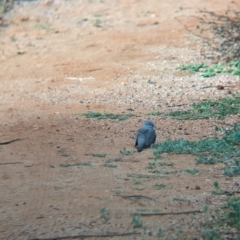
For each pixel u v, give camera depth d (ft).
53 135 72.02
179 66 106.73
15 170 58.70
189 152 62.49
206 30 122.21
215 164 58.80
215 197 49.93
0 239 43.14
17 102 91.81
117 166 58.54
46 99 92.94
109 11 139.03
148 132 64.23
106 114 81.35
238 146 64.49
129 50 116.67
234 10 131.03
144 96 92.02
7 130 75.46
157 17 133.18
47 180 55.11
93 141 68.64
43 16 138.82
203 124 74.74
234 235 43.24
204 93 91.61
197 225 44.70
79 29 130.21
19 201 50.06
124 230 43.91
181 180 54.03
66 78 104.22
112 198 49.83
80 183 53.83
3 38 128.06
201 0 140.26
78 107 86.89
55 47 120.98
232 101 85.25
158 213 46.60
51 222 45.65
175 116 79.15
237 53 108.99
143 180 54.19
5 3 145.38
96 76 104.47
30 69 110.01
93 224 45.01
